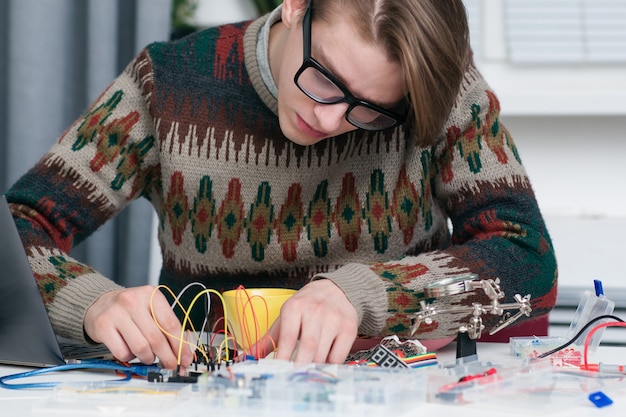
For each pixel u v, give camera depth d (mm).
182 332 954
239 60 1359
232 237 1360
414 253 1389
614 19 2531
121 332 974
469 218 1304
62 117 2463
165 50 1395
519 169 1315
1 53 2506
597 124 2512
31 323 1010
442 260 1151
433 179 1366
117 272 2443
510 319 1088
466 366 872
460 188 1312
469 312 1093
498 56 2615
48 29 2428
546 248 1249
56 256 1204
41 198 1319
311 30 1072
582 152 2529
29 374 949
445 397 792
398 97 1080
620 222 2414
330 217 1343
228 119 1347
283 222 1351
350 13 1029
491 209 1280
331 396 732
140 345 958
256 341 978
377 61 1027
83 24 2453
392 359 907
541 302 1220
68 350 1108
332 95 1067
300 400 736
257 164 1337
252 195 1348
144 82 1376
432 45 1007
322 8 1053
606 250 2391
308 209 1349
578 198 2541
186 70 1373
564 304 2391
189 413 734
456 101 1299
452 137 1314
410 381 777
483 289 1069
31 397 844
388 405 728
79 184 1347
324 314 942
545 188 2559
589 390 830
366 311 1036
